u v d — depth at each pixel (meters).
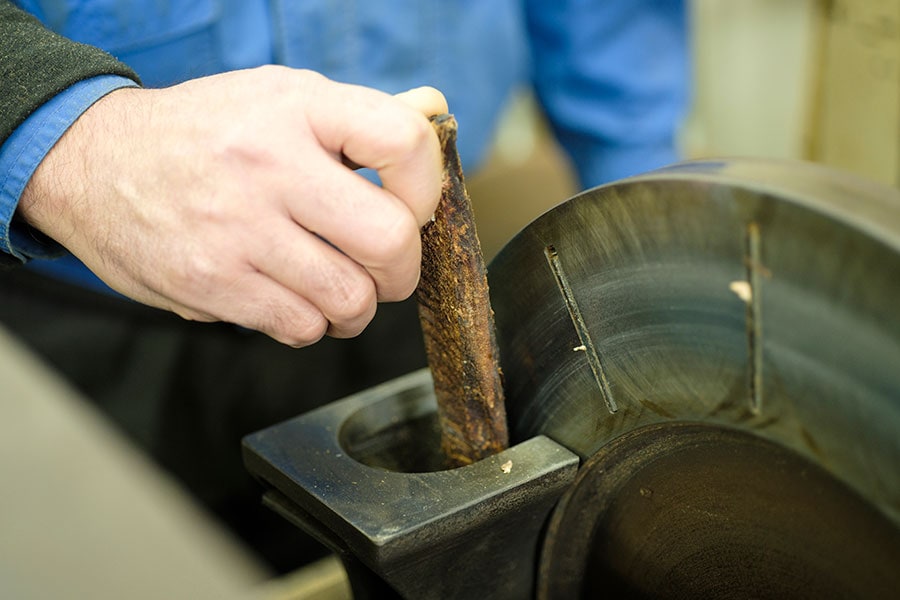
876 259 0.37
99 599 0.83
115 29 0.74
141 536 0.88
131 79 0.54
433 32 0.87
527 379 0.49
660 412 0.44
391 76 0.87
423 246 0.47
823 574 0.42
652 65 1.00
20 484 0.90
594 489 0.49
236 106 0.47
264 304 0.49
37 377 0.92
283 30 0.79
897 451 0.38
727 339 0.41
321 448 0.49
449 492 0.46
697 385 0.43
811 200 0.38
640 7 0.97
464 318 0.47
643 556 0.49
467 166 0.98
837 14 1.18
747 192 0.39
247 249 0.48
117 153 0.49
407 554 0.44
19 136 0.51
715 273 0.41
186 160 0.47
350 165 0.48
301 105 0.46
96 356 0.90
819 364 0.39
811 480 0.41
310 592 0.61
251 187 0.47
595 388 0.46
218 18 0.76
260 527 1.02
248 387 0.93
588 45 0.97
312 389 0.95
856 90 1.18
